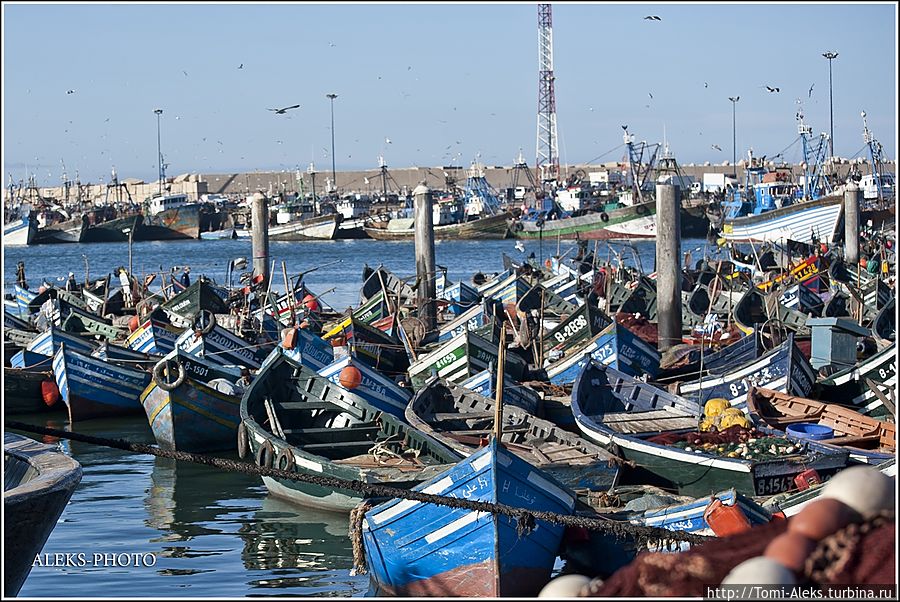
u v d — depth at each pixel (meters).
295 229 134.88
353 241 137.25
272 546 16.66
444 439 19.17
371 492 11.46
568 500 14.04
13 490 10.22
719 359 28.70
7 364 33.50
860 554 3.71
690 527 13.55
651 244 112.12
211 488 20.56
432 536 13.84
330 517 18.23
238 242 137.38
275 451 18.81
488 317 37.06
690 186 146.50
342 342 29.52
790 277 50.16
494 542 13.28
